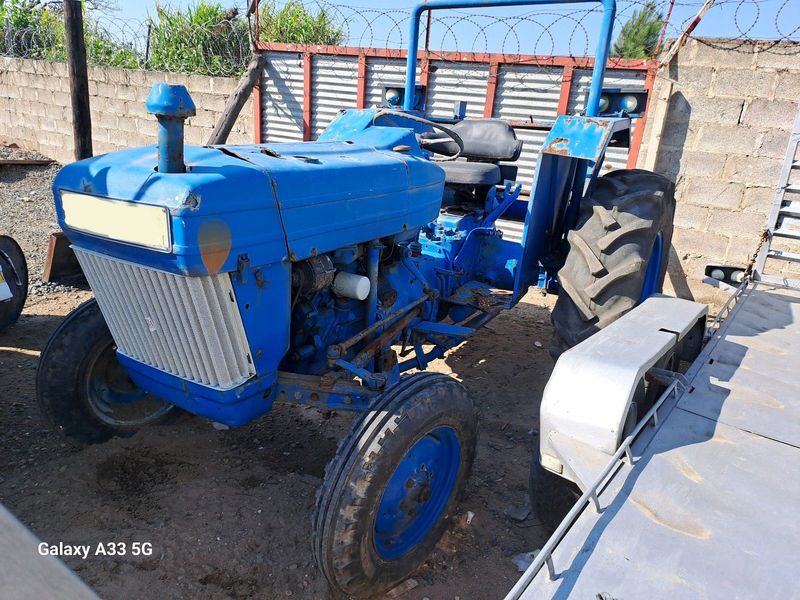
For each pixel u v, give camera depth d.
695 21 5.30
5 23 11.85
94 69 9.63
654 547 1.45
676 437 1.91
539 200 3.61
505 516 2.77
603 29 3.40
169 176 1.79
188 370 2.18
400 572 2.24
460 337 3.38
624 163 6.36
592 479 1.80
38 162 10.11
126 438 2.93
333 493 1.96
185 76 8.85
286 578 2.29
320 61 7.97
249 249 1.94
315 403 2.32
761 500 1.62
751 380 2.33
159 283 1.98
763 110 5.29
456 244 3.70
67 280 5.30
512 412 3.72
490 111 7.12
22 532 0.67
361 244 2.54
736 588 1.33
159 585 2.18
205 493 2.68
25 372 3.70
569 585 1.33
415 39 4.02
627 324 2.48
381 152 2.76
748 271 3.84
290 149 2.45
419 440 2.18
